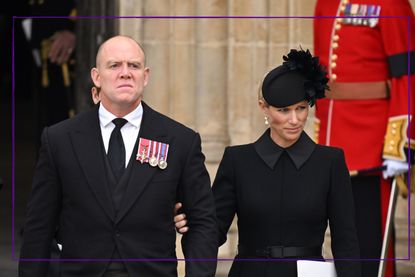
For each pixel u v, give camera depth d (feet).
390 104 85.87
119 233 62.23
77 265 62.59
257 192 65.82
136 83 62.64
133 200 62.18
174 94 106.22
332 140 87.66
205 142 106.11
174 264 63.52
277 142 66.13
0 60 323.57
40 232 63.52
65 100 130.41
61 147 63.00
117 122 63.05
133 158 62.75
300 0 105.50
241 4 105.91
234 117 106.63
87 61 122.31
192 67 106.22
